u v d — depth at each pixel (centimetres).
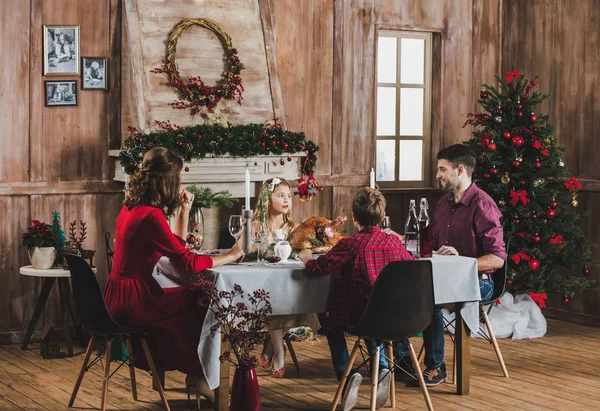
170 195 420
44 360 552
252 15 647
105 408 423
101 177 618
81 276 405
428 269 400
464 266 457
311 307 421
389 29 724
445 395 474
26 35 593
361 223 426
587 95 686
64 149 607
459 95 753
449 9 743
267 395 472
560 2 707
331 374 518
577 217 647
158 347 421
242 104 629
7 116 590
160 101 600
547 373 527
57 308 612
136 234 411
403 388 486
